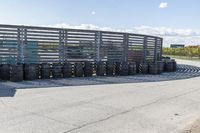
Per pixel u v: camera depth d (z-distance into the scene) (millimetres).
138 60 21109
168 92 11453
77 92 10531
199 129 6297
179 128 6441
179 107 8711
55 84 12359
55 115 7133
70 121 6660
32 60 15195
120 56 19484
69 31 16484
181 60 39125
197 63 32531
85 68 15734
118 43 19250
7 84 11922
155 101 9469
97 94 10266
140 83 13961
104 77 15867
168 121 7020
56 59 16109
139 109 8164
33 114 7145
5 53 14297
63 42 16281
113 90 11344
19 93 9922
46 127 6145
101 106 8336
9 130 5871
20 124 6293
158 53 24625
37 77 13852
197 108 8664
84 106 8242
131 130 6188
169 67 21062
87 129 6121
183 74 19578
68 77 14961
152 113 7773
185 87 13086
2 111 7340
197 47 54000
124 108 8203
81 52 17141
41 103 8414
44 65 14000
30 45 15062
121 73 17156
